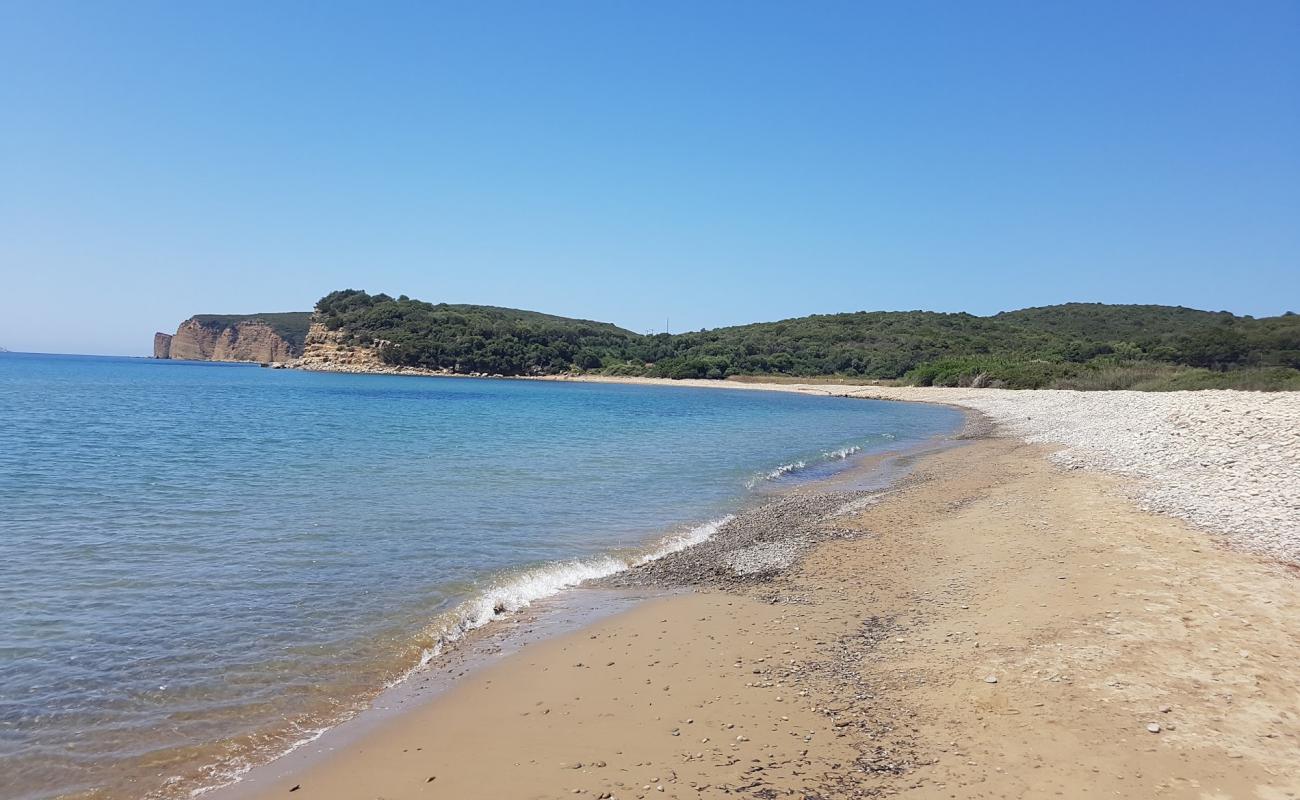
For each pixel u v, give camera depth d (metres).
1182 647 7.24
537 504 18.48
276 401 62.09
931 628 8.84
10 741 6.47
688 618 10.01
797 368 130.12
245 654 8.55
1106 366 79.69
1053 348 109.44
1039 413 47.62
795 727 6.51
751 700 7.18
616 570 12.74
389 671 8.23
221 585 11.05
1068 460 22.97
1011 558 11.52
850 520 16.22
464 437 36.00
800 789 5.42
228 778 5.95
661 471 24.83
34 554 12.55
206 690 7.60
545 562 13.09
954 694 6.82
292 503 17.70
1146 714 6.03
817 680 7.60
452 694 7.61
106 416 42.78
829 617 9.77
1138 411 33.84
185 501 17.73
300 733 6.76
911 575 11.48
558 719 6.93
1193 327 132.88
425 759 6.21
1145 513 13.68
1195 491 15.31
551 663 8.43
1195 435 22.83
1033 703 6.40
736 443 34.69
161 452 27.27
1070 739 5.75
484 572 12.27
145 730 6.75
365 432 37.66
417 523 15.80
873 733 6.27
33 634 8.91
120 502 17.47
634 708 7.12
